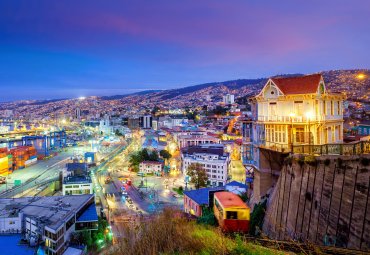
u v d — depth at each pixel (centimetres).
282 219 3791
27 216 6825
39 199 8212
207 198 7081
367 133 10850
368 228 2530
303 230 3325
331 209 2972
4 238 6562
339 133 5103
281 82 4947
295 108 4725
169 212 5797
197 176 12912
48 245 6166
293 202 3612
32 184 15038
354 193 2731
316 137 4612
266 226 4169
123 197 12475
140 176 16600
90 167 18788
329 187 3053
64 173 12862
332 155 3084
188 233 3094
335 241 2842
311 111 4606
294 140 4675
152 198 12419
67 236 6588
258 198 5175
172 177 16000
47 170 19000
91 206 8019
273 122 4816
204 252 2622
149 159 18275
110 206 11488
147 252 2884
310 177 3362
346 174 2864
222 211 4244
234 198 4672
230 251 2562
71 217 6856
